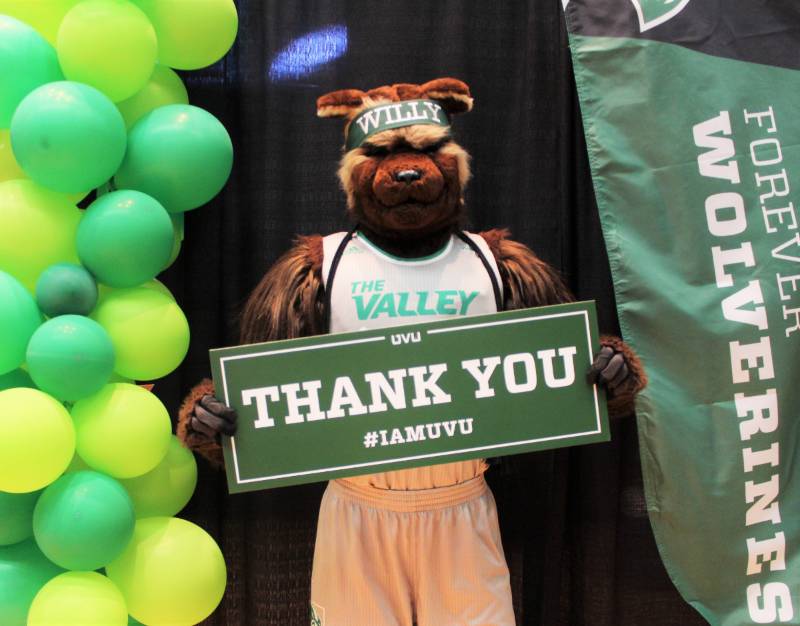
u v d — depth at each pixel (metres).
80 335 1.50
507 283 1.75
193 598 1.62
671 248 1.83
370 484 1.69
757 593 1.84
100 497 1.52
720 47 1.84
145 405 1.60
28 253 1.57
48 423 1.47
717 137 1.82
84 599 1.52
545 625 2.06
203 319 2.05
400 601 1.71
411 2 2.04
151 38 1.61
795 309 1.83
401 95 1.71
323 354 1.58
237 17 1.89
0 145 1.68
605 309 2.07
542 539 2.10
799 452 1.85
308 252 1.74
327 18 2.03
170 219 1.67
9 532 1.57
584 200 2.06
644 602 2.10
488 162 2.09
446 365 1.59
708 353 1.82
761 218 1.83
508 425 1.60
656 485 1.84
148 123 1.65
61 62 1.60
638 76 1.82
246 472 1.58
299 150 2.05
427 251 1.70
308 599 2.08
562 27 2.04
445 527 1.68
